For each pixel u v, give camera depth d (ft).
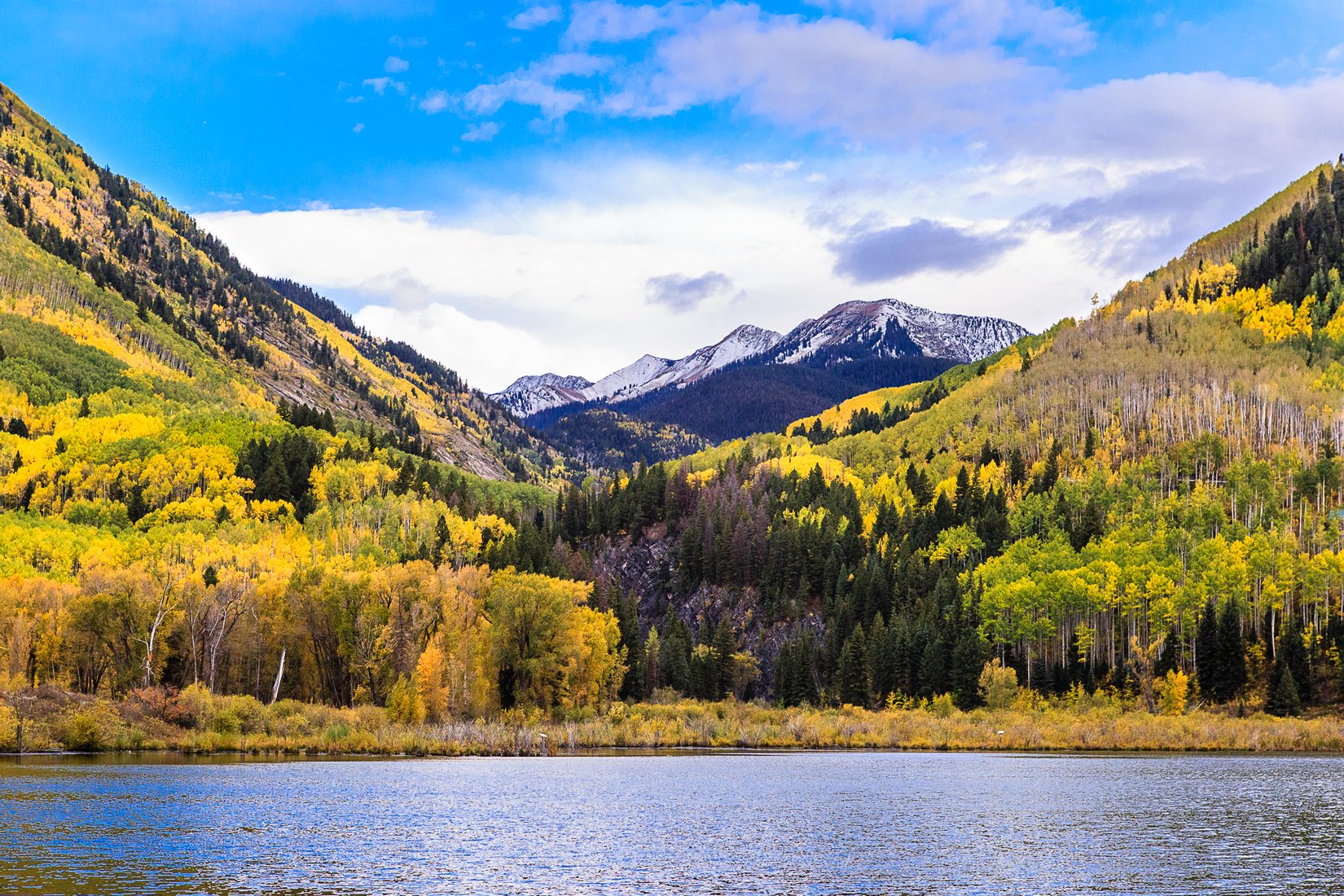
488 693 440.45
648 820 228.63
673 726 436.35
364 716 396.57
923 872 181.78
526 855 192.13
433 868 180.75
